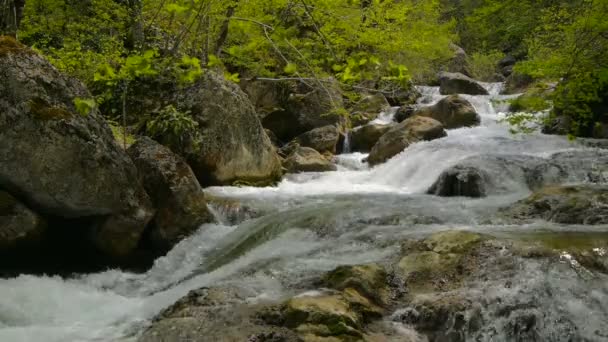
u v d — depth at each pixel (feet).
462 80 61.41
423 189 29.60
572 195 19.76
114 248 19.94
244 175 30.40
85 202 18.54
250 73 46.06
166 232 21.12
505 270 13.70
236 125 29.55
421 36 50.37
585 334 11.83
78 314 15.52
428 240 16.10
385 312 13.19
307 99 45.06
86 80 31.14
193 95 29.25
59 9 36.50
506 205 21.11
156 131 28.12
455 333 12.10
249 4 35.14
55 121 17.54
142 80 31.50
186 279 18.63
